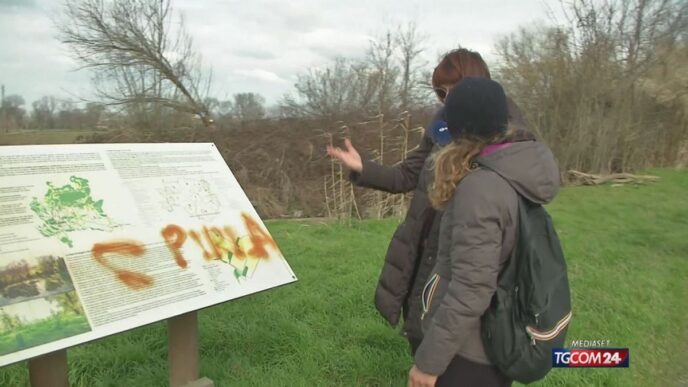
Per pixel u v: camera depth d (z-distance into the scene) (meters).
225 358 3.43
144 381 3.08
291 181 13.85
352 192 9.28
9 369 3.18
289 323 3.83
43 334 1.82
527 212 1.77
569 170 17.31
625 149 17.64
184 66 15.98
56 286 1.94
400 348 3.61
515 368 1.77
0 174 2.06
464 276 1.68
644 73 17.56
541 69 17.88
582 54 17.42
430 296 1.89
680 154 18.94
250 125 15.75
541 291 1.74
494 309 1.77
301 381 3.13
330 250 6.29
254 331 3.72
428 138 2.57
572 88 17.38
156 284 2.19
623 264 6.16
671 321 4.52
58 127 15.93
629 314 4.54
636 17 17.27
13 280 1.87
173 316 2.15
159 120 15.80
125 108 15.62
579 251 6.68
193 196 2.63
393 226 8.21
